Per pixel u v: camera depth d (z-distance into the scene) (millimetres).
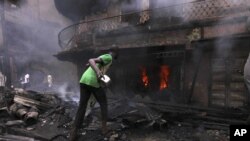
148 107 6203
